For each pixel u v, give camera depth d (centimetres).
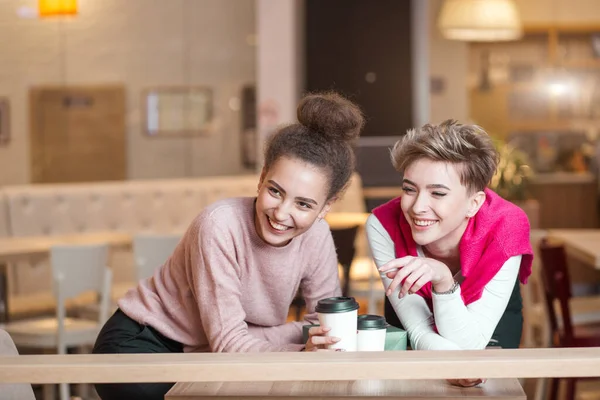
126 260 743
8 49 973
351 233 539
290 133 210
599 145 1013
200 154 996
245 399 179
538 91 1034
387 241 238
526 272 232
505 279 222
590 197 1005
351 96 221
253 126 995
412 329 222
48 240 576
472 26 862
